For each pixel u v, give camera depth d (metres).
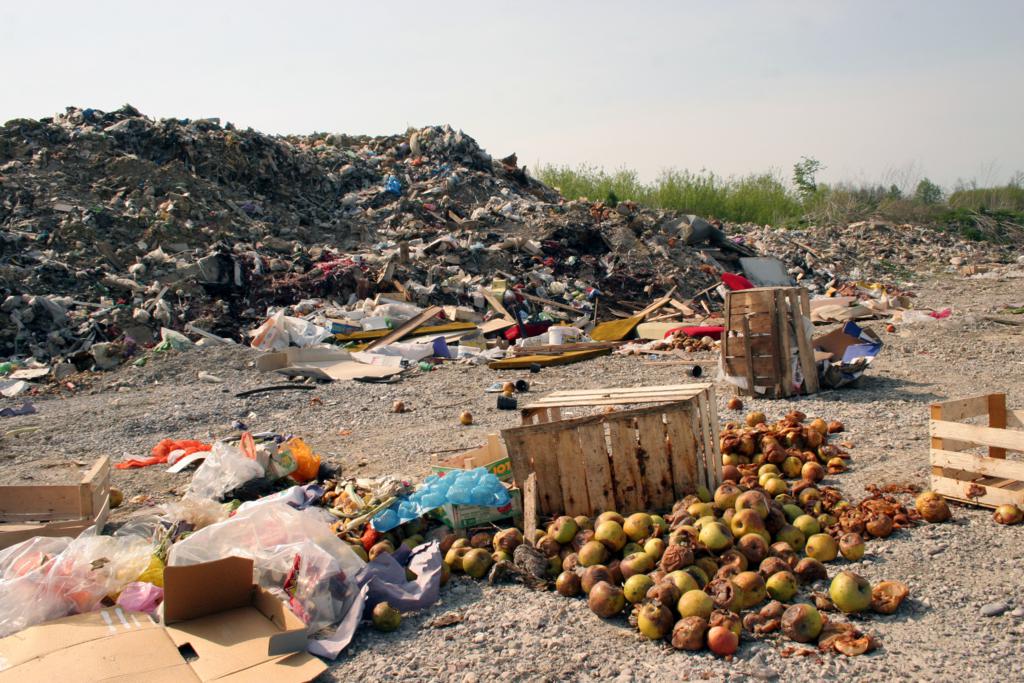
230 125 26.53
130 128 24.42
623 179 39.03
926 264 32.94
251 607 4.84
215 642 4.44
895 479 6.73
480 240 22.70
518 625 4.83
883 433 8.24
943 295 24.98
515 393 12.09
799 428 7.46
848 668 4.11
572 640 4.62
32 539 5.43
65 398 13.82
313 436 10.03
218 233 20.91
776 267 25.95
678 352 14.90
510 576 5.45
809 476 6.79
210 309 17.70
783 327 10.18
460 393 12.27
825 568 5.11
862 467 7.14
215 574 4.73
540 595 5.21
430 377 13.75
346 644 4.63
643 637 4.58
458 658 4.48
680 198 38.91
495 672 4.32
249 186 24.62
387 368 14.09
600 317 19.95
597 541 5.35
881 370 12.12
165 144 24.27
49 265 18.16
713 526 5.20
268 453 7.30
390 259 19.59
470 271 20.73
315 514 5.97
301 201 25.05
